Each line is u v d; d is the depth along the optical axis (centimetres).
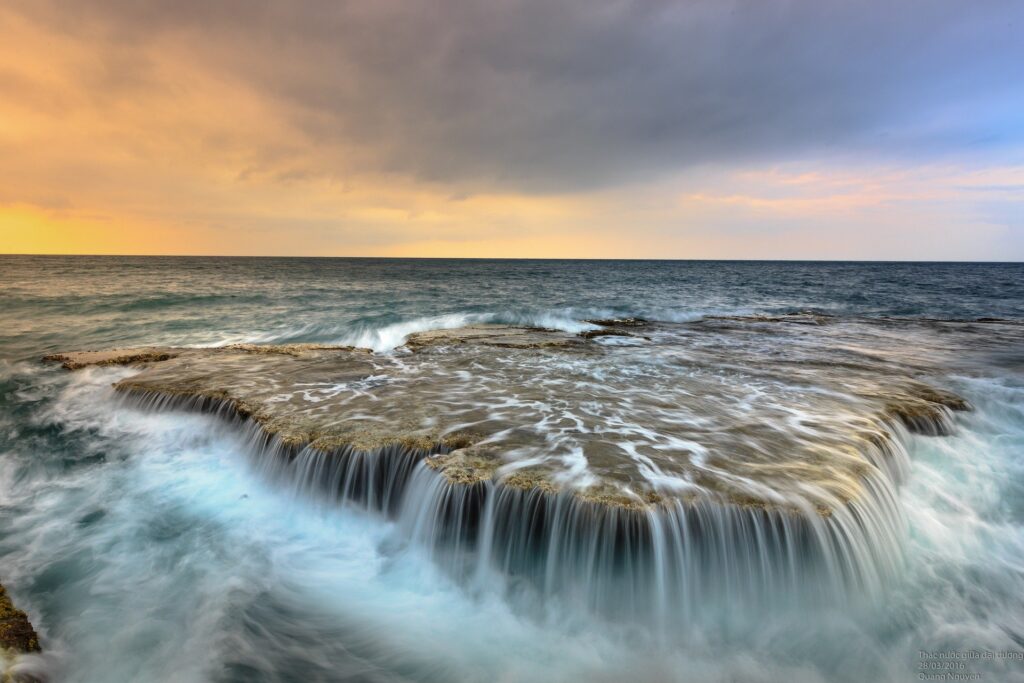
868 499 523
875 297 3828
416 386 951
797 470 561
